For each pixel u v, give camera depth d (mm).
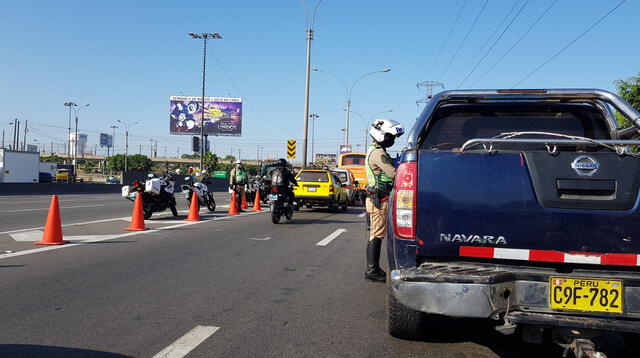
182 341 3760
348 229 12047
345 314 4609
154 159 139375
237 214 15688
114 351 3521
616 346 3865
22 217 12930
